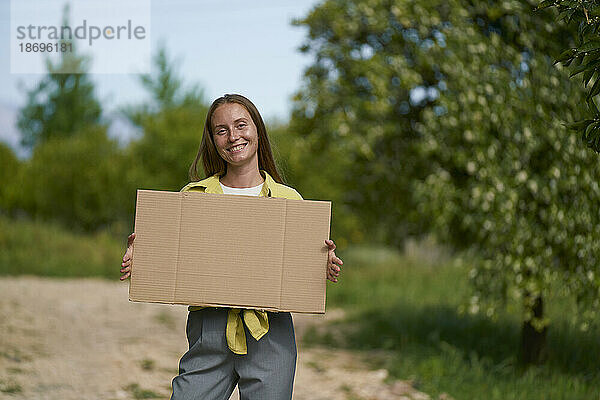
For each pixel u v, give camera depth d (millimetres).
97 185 23844
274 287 3389
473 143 6910
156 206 3453
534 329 7309
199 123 23344
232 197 3441
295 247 3412
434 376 7090
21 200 25672
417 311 10625
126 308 11422
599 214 6430
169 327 10172
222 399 3510
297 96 8539
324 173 19266
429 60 7176
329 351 8891
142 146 23344
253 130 3590
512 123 6547
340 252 20703
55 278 14773
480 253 7520
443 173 7391
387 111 7863
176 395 3441
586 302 6609
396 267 16484
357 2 7910
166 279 3412
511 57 6762
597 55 3438
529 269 6578
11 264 15164
